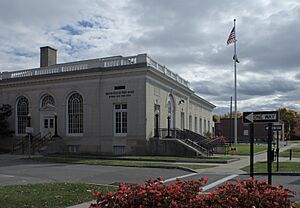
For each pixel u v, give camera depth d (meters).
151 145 31.69
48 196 10.43
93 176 17.17
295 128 116.31
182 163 23.97
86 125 34.28
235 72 41.62
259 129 82.12
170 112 39.06
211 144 33.00
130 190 5.90
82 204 9.49
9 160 27.36
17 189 11.77
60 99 36.06
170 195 5.68
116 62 33.91
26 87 38.59
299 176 16.28
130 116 32.28
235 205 5.52
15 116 39.19
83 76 34.59
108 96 33.44
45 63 43.59
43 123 37.22
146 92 31.84
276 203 5.52
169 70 39.41
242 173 17.95
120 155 30.61
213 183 14.24
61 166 22.61
